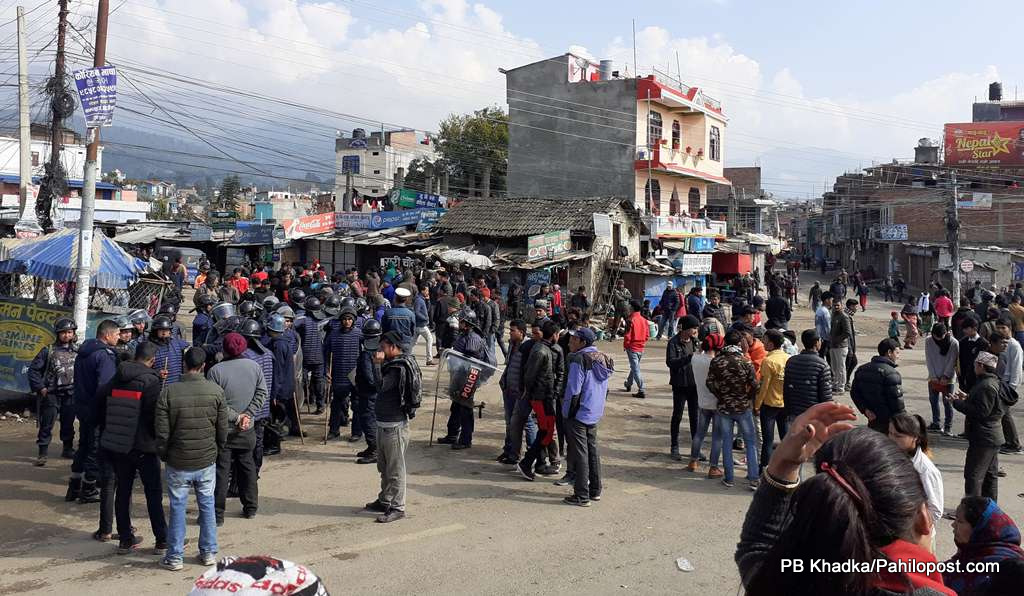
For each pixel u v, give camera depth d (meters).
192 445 6.32
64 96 20.38
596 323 24.67
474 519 7.66
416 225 32.97
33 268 12.07
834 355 14.88
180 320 22.80
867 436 1.99
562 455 10.03
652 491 8.71
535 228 28.42
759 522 2.19
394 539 7.07
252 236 37.88
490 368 10.39
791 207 98.19
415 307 16.78
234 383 7.46
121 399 6.61
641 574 6.32
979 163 52.94
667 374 17.03
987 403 7.51
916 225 53.38
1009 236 50.50
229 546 6.88
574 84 37.53
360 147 70.69
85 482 8.00
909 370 18.22
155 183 103.81
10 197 43.47
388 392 7.57
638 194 36.47
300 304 13.80
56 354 9.34
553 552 6.79
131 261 12.87
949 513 7.86
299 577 2.23
